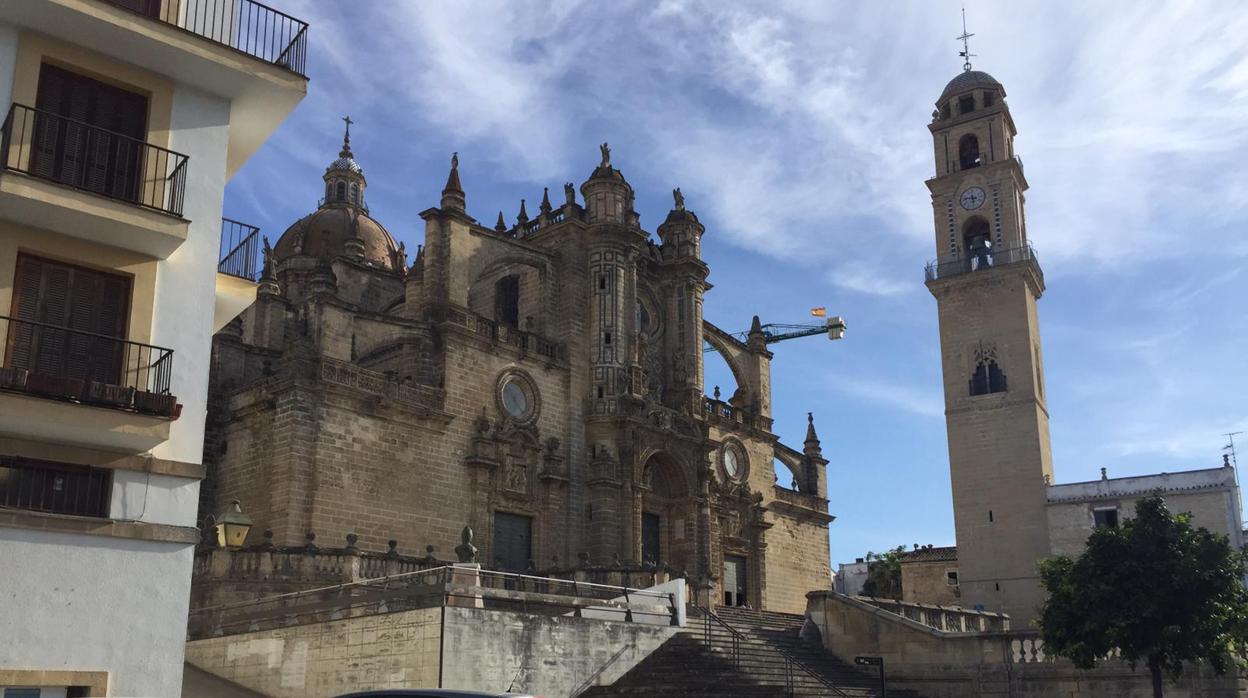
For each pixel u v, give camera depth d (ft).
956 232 270.05
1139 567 113.70
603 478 183.93
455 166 181.98
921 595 290.56
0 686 65.98
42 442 71.26
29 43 74.69
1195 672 122.93
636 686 111.55
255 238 91.04
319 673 102.94
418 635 95.91
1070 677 127.03
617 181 202.90
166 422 73.67
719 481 220.84
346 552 124.88
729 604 215.51
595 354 193.98
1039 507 240.12
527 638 103.45
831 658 143.43
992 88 281.33
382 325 168.55
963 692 132.46
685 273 218.18
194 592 116.88
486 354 175.52
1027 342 251.80
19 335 71.61
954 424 255.09
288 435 144.05
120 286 76.38
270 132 88.28
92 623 70.54
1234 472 224.74
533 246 192.34
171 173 78.89
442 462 163.02
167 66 79.77
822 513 256.32
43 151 74.38
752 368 246.06
